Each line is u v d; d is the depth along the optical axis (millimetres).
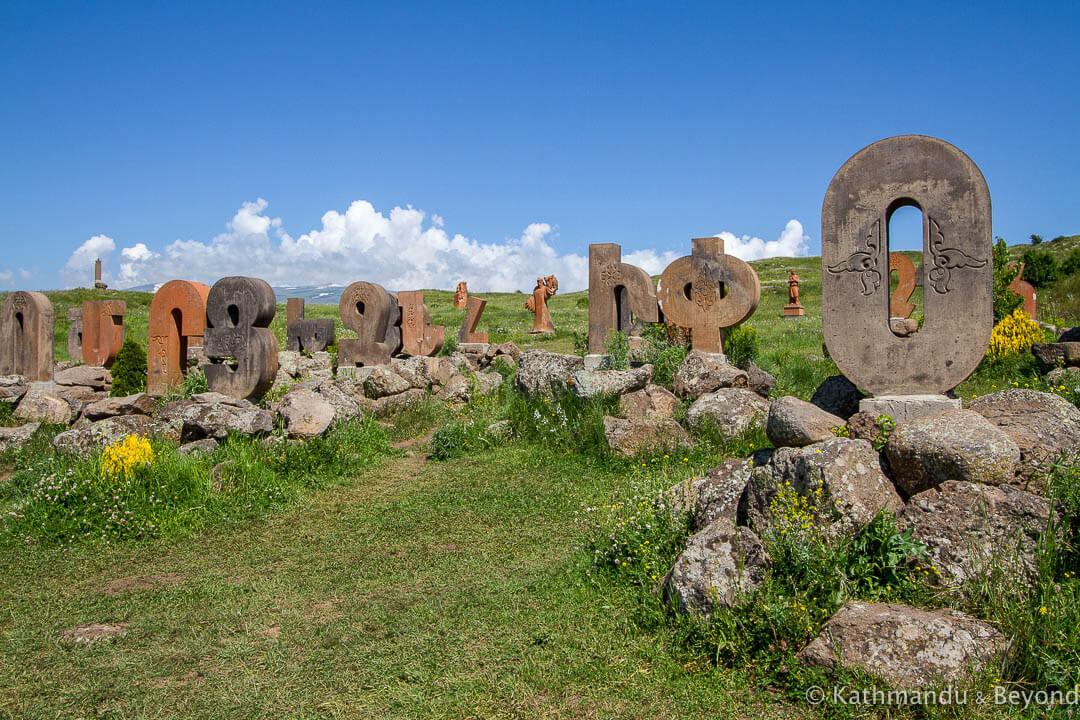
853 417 5875
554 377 11617
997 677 3637
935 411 7055
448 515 7633
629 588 5258
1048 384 11398
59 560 6555
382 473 9438
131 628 5082
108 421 10016
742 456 8773
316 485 8711
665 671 4133
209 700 4098
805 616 4094
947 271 7258
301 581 5930
